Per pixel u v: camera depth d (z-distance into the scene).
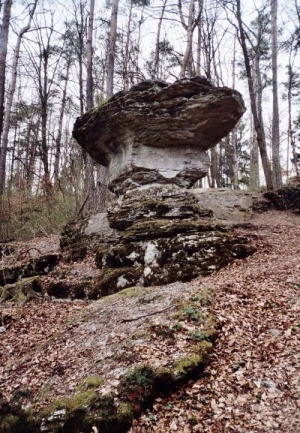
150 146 10.62
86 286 8.14
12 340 6.20
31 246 12.34
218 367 4.32
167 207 9.20
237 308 5.42
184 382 4.12
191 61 19.39
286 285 6.03
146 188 10.23
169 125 10.17
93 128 10.93
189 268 7.38
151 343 4.69
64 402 4.00
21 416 4.09
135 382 4.02
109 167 11.82
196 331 4.77
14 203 16.17
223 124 10.38
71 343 5.39
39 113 26.16
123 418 3.72
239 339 4.75
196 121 10.15
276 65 17.95
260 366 4.23
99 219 10.63
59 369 4.77
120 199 10.48
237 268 7.25
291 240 8.99
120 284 7.77
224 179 33.94
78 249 10.13
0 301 8.20
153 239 8.27
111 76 14.32
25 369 5.01
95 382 4.17
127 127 10.36
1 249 12.01
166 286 6.99
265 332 4.84
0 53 12.12
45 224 15.65
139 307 5.95
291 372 4.03
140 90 10.19
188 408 3.83
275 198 12.91
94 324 5.80
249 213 11.70
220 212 11.17
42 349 5.49
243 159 33.62
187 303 5.48
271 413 3.56
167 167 10.59
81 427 3.74
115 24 14.69
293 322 4.93
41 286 8.52
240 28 14.26
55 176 19.83
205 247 7.65
